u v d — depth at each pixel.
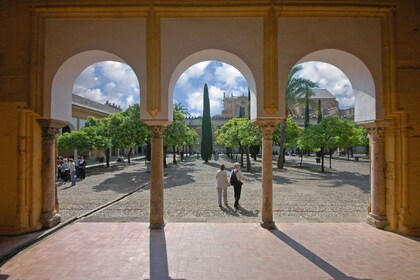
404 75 6.32
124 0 6.36
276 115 6.38
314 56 6.92
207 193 11.60
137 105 22.05
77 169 16.59
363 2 6.37
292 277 4.22
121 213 8.19
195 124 59.41
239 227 6.50
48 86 6.37
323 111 62.25
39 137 6.51
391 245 5.46
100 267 4.51
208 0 6.34
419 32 6.38
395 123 6.37
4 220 6.15
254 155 32.47
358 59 6.45
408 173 6.23
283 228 6.44
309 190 12.37
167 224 6.74
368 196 10.90
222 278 4.18
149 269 4.44
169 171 21.50
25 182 6.23
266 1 6.32
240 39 6.42
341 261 4.76
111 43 6.43
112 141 23.47
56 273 4.32
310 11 6.39
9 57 6.30
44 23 6.43
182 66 6.83
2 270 4.43
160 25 6.45
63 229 6.41
